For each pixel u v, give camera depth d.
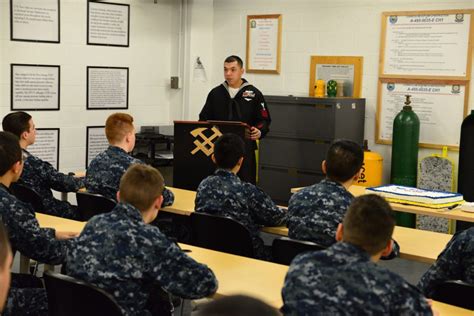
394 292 1.87
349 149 3.17
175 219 4.34
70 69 6.51
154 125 7.37
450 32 5.95
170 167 7.32
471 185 5.67
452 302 2.59
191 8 7.34
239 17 7.34
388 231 2.00
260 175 6.80
